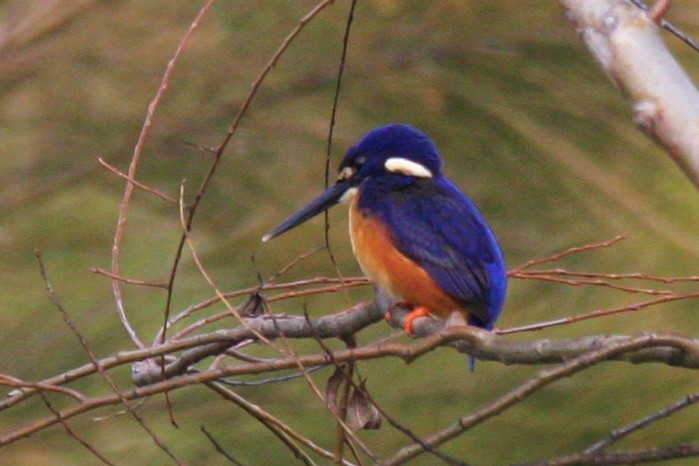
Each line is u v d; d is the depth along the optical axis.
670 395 10.39
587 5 4.80
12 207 12.60
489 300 8.96
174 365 7.61
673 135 4.53
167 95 11.88
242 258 11.21
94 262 12.68
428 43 10.37
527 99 10.24
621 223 10.10
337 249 11.08
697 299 10.03
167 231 12.70
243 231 11.36
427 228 9.02
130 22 11.99
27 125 12.40
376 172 9.55
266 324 7.41
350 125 11.18
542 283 10.43
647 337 5.19
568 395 10.49
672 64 4.64
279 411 11.62
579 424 10.39
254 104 11.41
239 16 11.32
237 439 11.70
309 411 11.52
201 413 12.00
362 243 9.24
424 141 9.62
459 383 10.77
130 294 12.36
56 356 12.47
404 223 9.05
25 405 12.78
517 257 10.37
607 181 9.96
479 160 10.41
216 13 11.41
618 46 4.70
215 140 11.62
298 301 10.96
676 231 9.87
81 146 12.52
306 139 11.29
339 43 10.76
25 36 12.27
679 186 10.03
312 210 9.83
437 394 10.77
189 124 11.78
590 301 10.36
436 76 10.35
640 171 10.09
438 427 10.63
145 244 12.65
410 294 9.02
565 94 10.16
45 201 12.83
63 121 12.37
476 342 5.93
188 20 11.85
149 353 6.88
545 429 10.41
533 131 10.18
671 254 10.09
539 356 5.68
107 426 12.54
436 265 8.91
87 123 12.31
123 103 12.15
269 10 11.24
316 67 11.02
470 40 10.26
